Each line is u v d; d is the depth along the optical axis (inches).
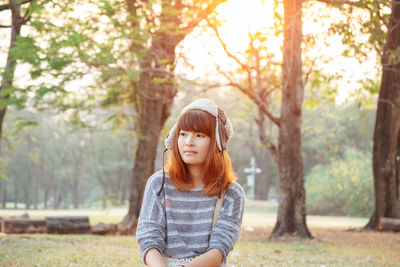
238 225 97.0
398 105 552.1
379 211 563.8
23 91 422.0
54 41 407.8
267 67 551.5
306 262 269.3
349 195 1306.6
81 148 2119.8
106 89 556.4
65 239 389.7
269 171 1985.7
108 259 259.9
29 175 2158.0
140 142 553.9
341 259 290.4
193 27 459.8
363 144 1520.7
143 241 94.1
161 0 433.7
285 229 462.0
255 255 302.0
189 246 95.7
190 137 96.5
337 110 1412.4
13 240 347.9
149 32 448.5
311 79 557.0
